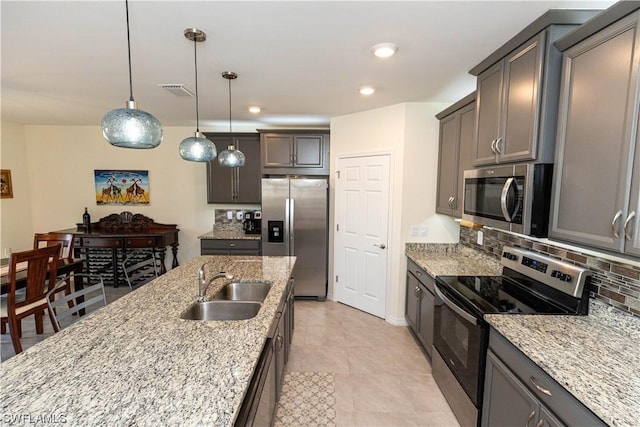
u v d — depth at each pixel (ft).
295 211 13.50
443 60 7.14
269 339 5.51
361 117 12.26
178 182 16.33
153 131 4.79
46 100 10.90
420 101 10.66
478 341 5.70
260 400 4.43
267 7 5.08
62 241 11.43
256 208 16.31
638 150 3.72
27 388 3.36
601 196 4.22
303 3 4.96
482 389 5.68
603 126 4.18
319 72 7.97
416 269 9.95
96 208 16.39
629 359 4.08
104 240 14.56
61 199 16.28
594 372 3.79
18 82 8.91
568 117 4.80
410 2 4.93
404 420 6.75
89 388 3.37
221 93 9.86
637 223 3.75
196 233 16.52
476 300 6.19
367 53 6.83
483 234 9.41
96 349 4.20
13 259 8.03
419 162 10.97
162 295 6.46
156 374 3.63
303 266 13.70
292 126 15.83
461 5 5.01
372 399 7.41
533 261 6.59
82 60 7.30
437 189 10.79
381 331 10.89
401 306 11.40
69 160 16.11
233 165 9.23
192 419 2.94
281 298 6.61
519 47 5.70
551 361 4.02
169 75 8.25
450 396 7.06
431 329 8.55
